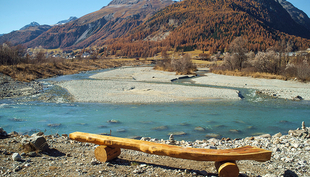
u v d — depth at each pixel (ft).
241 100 73.92
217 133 36.94
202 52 589.73
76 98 72.90
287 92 90.89
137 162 18.97
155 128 39.65
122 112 54.03
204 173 16.58
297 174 17.16
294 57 195.42
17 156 17.37
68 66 222.48
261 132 37.86
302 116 51.21
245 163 19.99
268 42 592.60
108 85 104.37
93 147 23.04
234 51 193.98
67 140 25.29
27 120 44.09
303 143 25.84
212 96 79.92
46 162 17.48
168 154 16.52
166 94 82.89
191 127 40.81
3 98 70.33
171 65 218.59
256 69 165.89
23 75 129.70
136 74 177.58
